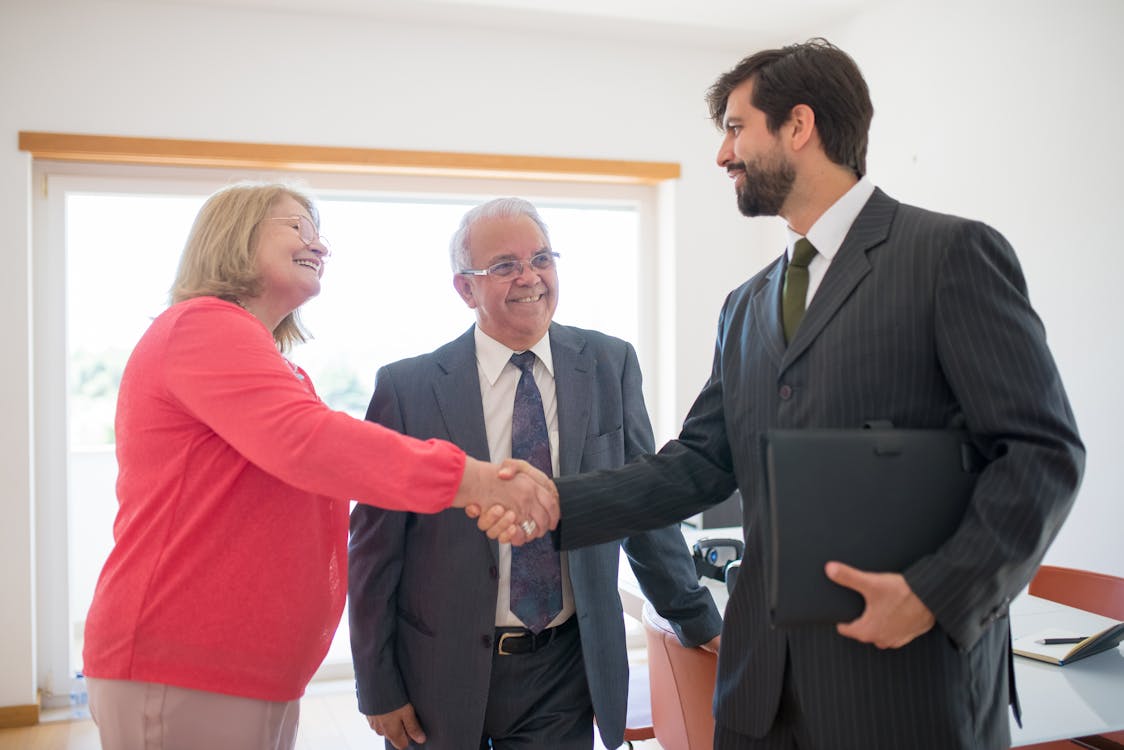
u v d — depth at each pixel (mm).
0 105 3658
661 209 4652
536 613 1698
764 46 4555
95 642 1421
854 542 1086
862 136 1300
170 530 1411
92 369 4160
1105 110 2980
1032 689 1702
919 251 1190
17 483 3666
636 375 1904
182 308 1464
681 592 1831
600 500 1517
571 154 4363
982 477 1100
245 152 3906
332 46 4031
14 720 3662
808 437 1095
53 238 3875
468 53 4207
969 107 3555
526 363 1780
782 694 1266
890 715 1170
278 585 1442
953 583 1051
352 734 3568
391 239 4336
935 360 1175
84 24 3740
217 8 3891
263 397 1401
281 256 1574
